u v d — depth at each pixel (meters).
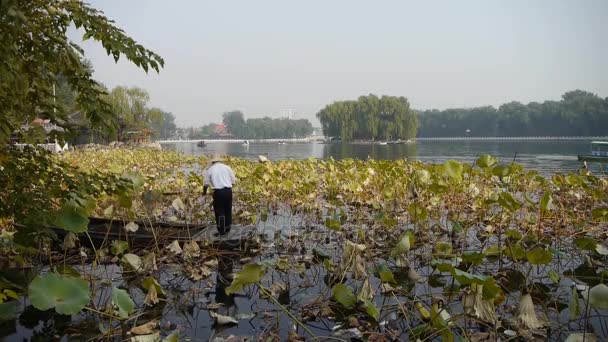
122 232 7.59
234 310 5.02
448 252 6.36
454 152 59.62
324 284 5.88
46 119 4.78
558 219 8.98
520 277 6.08
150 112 67.31
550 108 116.06
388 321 4.67
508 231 6.46
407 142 118.50
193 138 183.62
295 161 19.61
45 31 4.08
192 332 4.46
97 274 6.18
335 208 10.84
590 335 3.91
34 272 6.02
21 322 4.70
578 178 10.79
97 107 4.64
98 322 4.70
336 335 4.38
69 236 6.61
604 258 7.07
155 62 4.70
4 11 3.37
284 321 4.73
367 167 14.98
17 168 4.67
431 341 4.16
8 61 3.74
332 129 114.25
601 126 104.75
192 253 6.92
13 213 4.54
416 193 9.05
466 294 4.33
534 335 4.27
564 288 5.66
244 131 184.88
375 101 110.50
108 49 4.43
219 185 7.94
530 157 43.03
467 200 10.50
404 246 5.45
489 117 131.88
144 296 5.46
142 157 28.88
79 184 4.76
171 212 10.73
